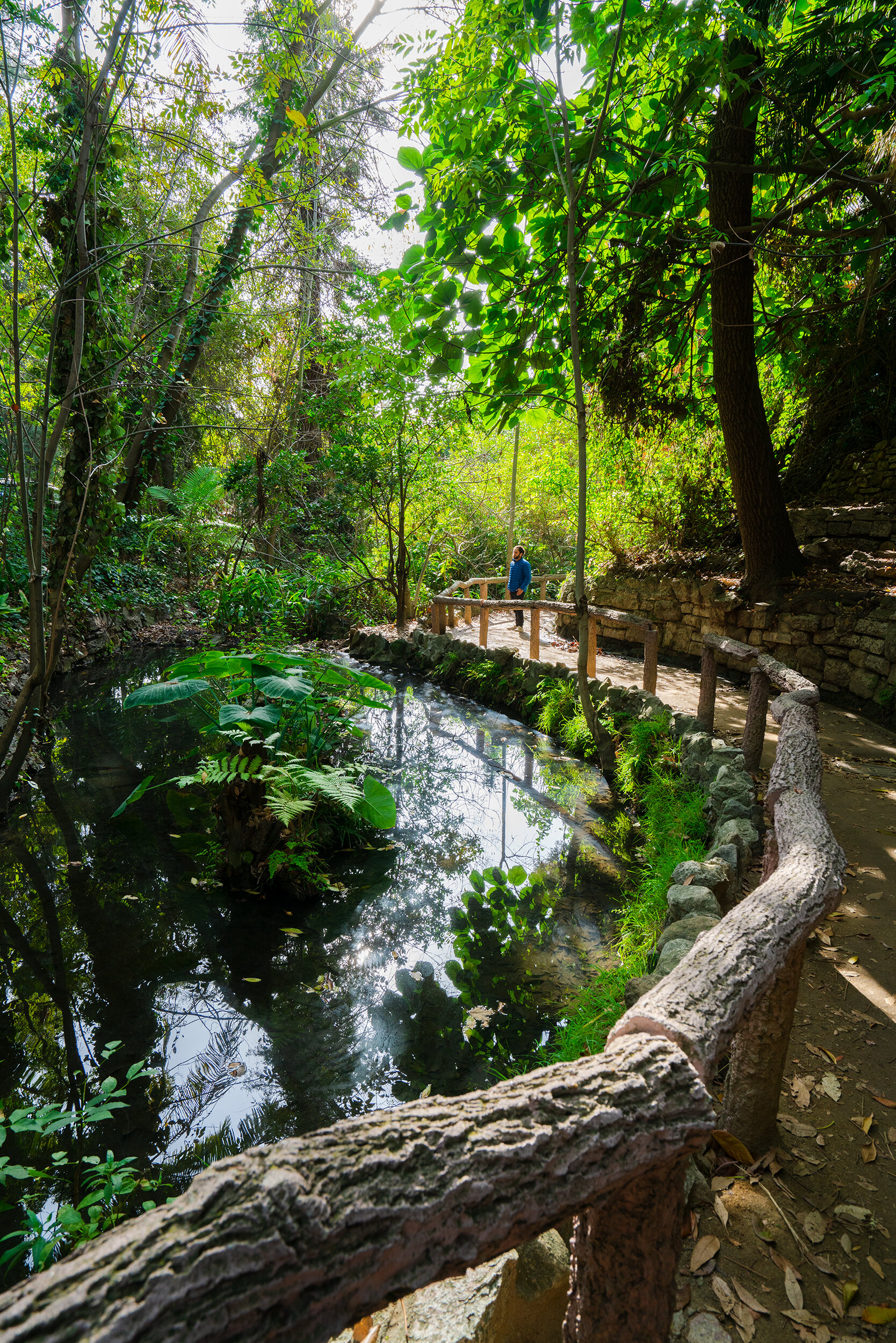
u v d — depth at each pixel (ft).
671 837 14.87
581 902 14.75
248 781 15.70
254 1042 10.77
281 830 15.42
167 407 46.44
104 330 26.66
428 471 44.70
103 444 28.58
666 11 18.13
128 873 15.98
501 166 21.01
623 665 33.88
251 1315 2.18
